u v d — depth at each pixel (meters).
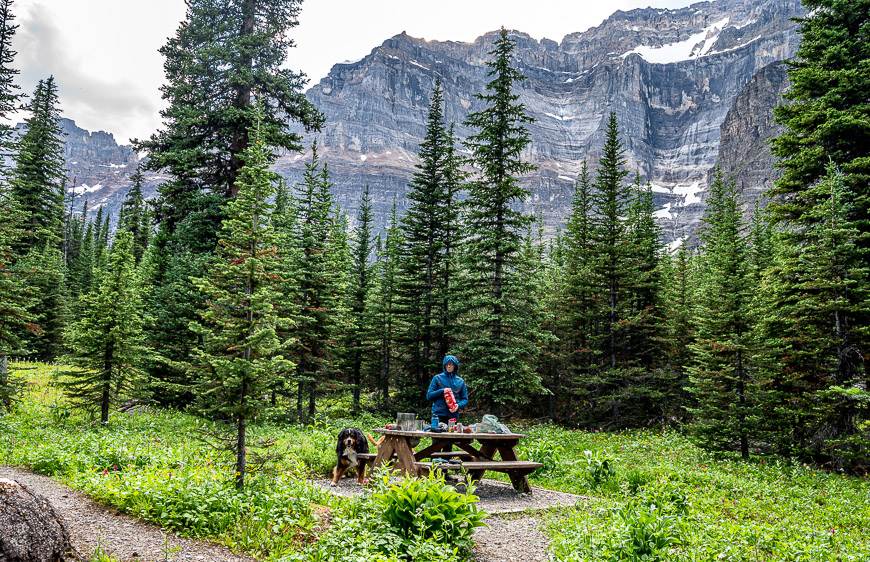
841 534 8.89
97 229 74.75
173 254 23.64
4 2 21.30
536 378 21.53
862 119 17.03
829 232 15.97
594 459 12.32
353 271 29.06
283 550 5.82
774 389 17.81
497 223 22.81
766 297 18.03
